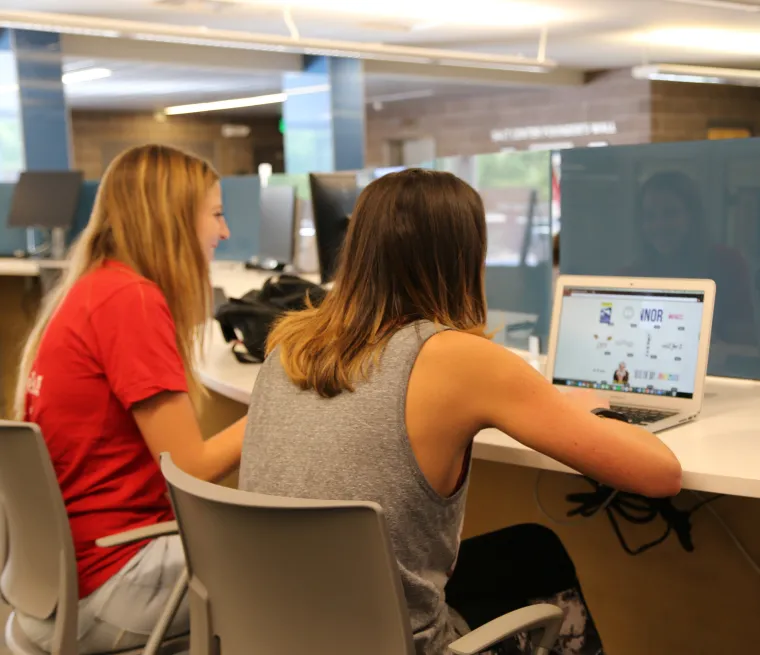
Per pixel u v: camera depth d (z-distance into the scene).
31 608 1.66
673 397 1.95
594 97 11.40
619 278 2.09
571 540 2.42
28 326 5.13
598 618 2.40
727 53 9.94
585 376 2.10
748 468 1.52
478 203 1.39
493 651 1.48
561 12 7.46
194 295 1.88
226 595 1.23
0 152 7.51
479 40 9.00
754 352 2.27
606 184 2.53
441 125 13.12
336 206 3.62
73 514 1.73
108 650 1.71
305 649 1.17
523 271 2.81
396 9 7.32
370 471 1.24
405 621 1.09
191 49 8.62
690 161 2.34
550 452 1.33
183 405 1.72
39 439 1.53
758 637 2.11
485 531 2.58
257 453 1.33
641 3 7.03
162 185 1.83
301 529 1.10
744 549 2.11
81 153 14.09
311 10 7.36
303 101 9.77
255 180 5.66
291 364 1.34
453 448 1.29
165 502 1.80
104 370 1.72
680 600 2.24
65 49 7.66
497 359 1.29
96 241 1.85
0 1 6.75
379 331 1.32
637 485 1.40
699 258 2.35
